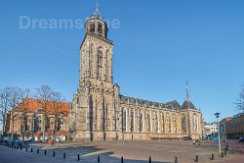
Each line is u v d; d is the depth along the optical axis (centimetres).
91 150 5300
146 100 14675
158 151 5053
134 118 12606
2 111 9131
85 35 11494
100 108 10600
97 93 10700
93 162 3331
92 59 11181
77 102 10775
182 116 16450
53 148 6012
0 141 9162
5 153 4731
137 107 12925
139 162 3334
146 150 5272
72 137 10319
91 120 10188
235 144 8131
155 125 14025
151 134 13525
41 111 9806
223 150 5334
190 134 15825
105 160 3581
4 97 9238
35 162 3291
